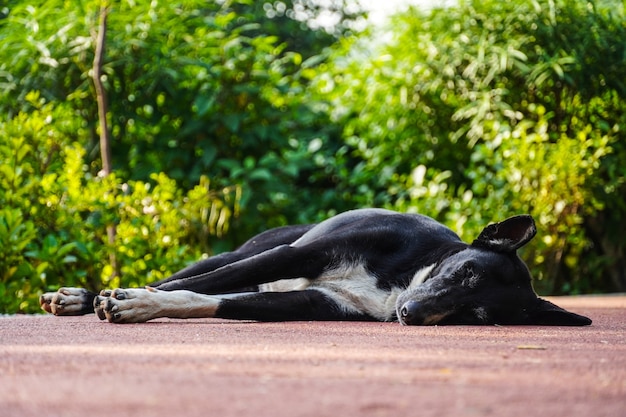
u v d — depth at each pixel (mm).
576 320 4746
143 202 7406
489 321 4652
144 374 2473
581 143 8945
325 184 11250
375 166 10594
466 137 10180
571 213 9133
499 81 9680
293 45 16047
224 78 10086
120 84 9664
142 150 10031
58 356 2879
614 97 9609
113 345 3238
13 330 3961
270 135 10227
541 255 9148
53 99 9383
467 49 9680
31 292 6504
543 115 9219
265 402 2064
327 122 11219
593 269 9891
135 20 9398
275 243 6062
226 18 10164
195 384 2311
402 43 10195
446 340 3682
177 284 4848
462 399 2150
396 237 5051
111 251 7047
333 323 4703
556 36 9508
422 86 10070
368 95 10484
